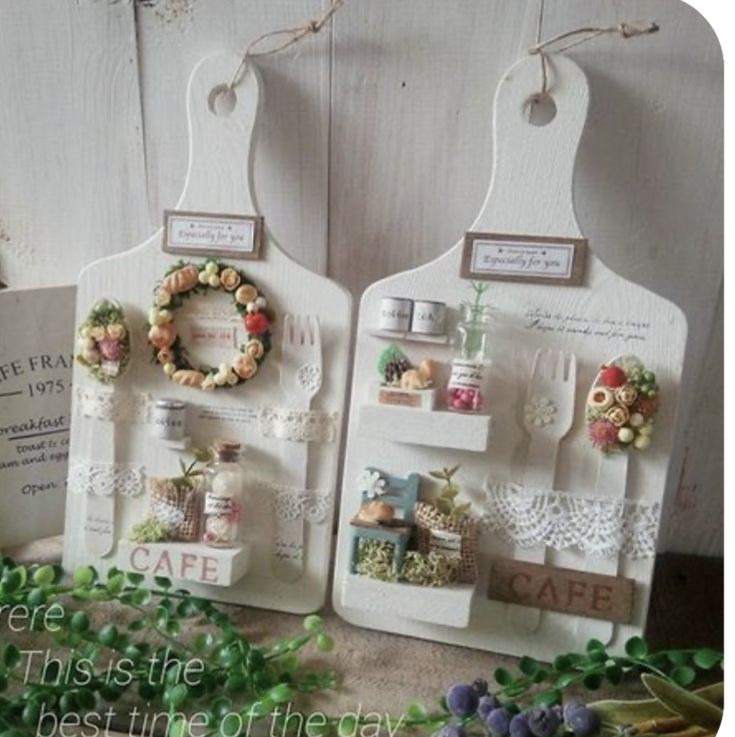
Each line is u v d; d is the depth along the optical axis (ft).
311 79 2.51
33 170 2.78
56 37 2.66
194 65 2.59
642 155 2.37
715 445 2.57
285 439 2.39
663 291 2.45
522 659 2.14
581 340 2.18
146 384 2.49
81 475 2.53
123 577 2.40
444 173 2.51
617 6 2.31
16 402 2.60
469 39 2.40
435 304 2.20
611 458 2.16
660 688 1.93
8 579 2.31
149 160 2.70
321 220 2.61
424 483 2.30
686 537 2.68
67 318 2.64
